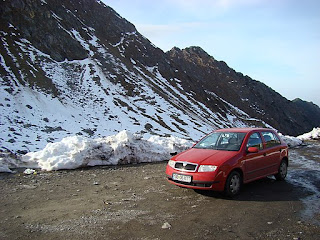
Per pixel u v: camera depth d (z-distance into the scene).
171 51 93.94
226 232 4.18
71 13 53.66
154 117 35.78
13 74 29.00
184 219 4.69
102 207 5.27
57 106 27.53
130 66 50.12
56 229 4.23
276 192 6.50
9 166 8.54
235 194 6.09
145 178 7.80
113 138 10.46
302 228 4.36
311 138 22.55
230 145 6.73
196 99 56.50
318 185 7.27
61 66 37.72
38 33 39.16
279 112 100.75
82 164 9.04
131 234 4.07
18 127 19.86
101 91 36.47
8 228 4.25
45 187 6.66
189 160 6.13
